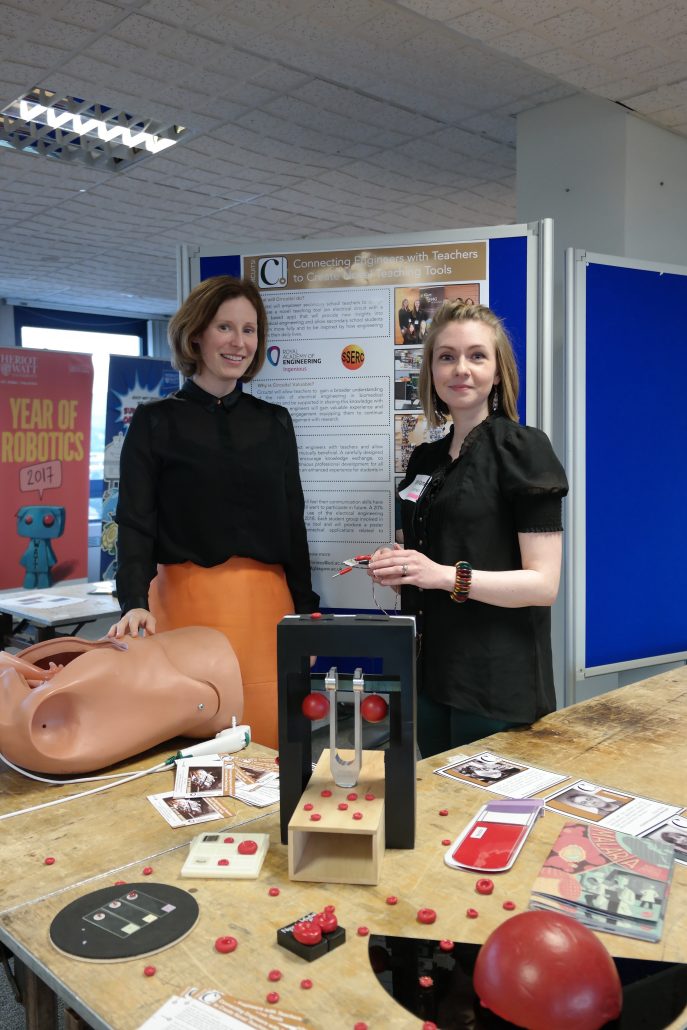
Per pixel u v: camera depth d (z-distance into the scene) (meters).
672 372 3.03
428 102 4.73
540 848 1.25
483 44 3.81
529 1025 0.84
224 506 2.09
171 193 6.68
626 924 1.04
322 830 1.15
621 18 3.52
